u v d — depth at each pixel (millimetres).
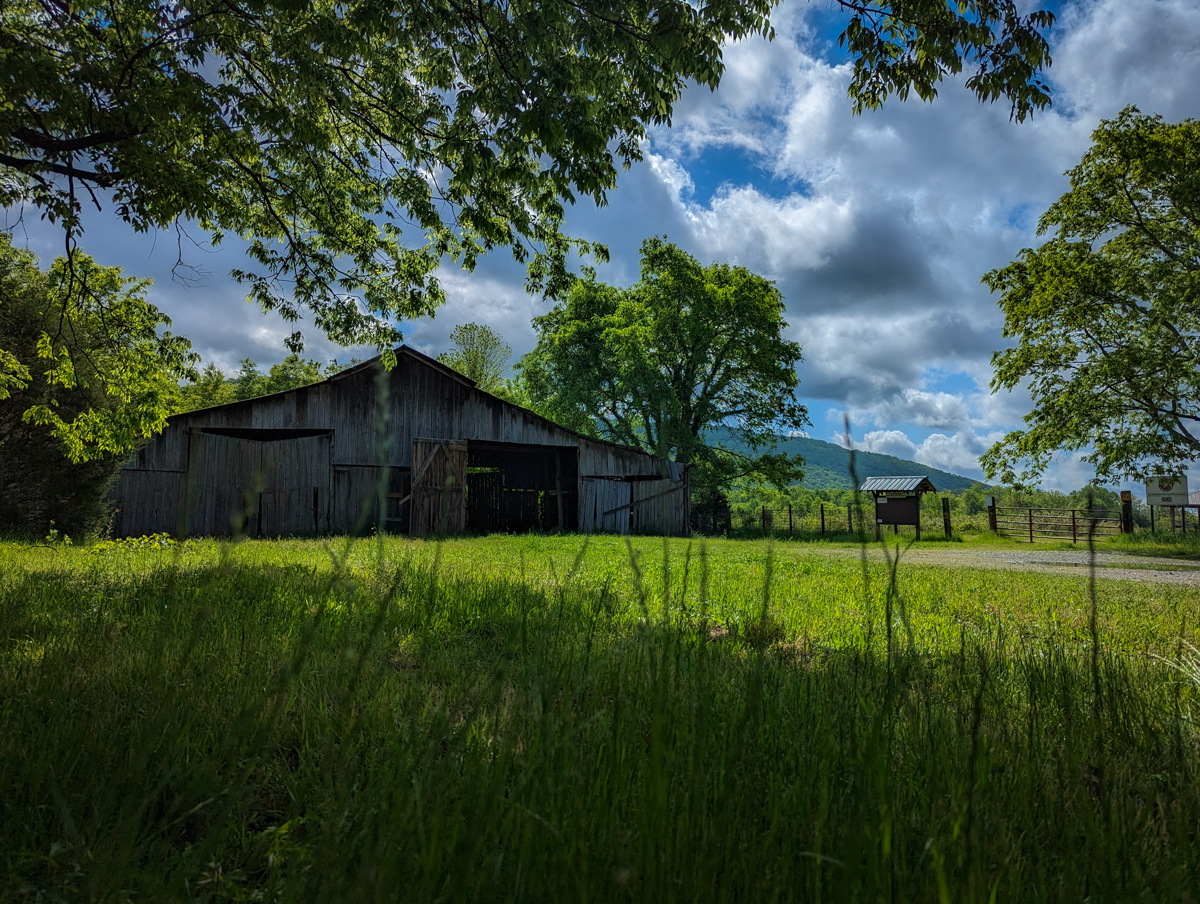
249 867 1541
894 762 1905
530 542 15375
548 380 40656
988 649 3982
